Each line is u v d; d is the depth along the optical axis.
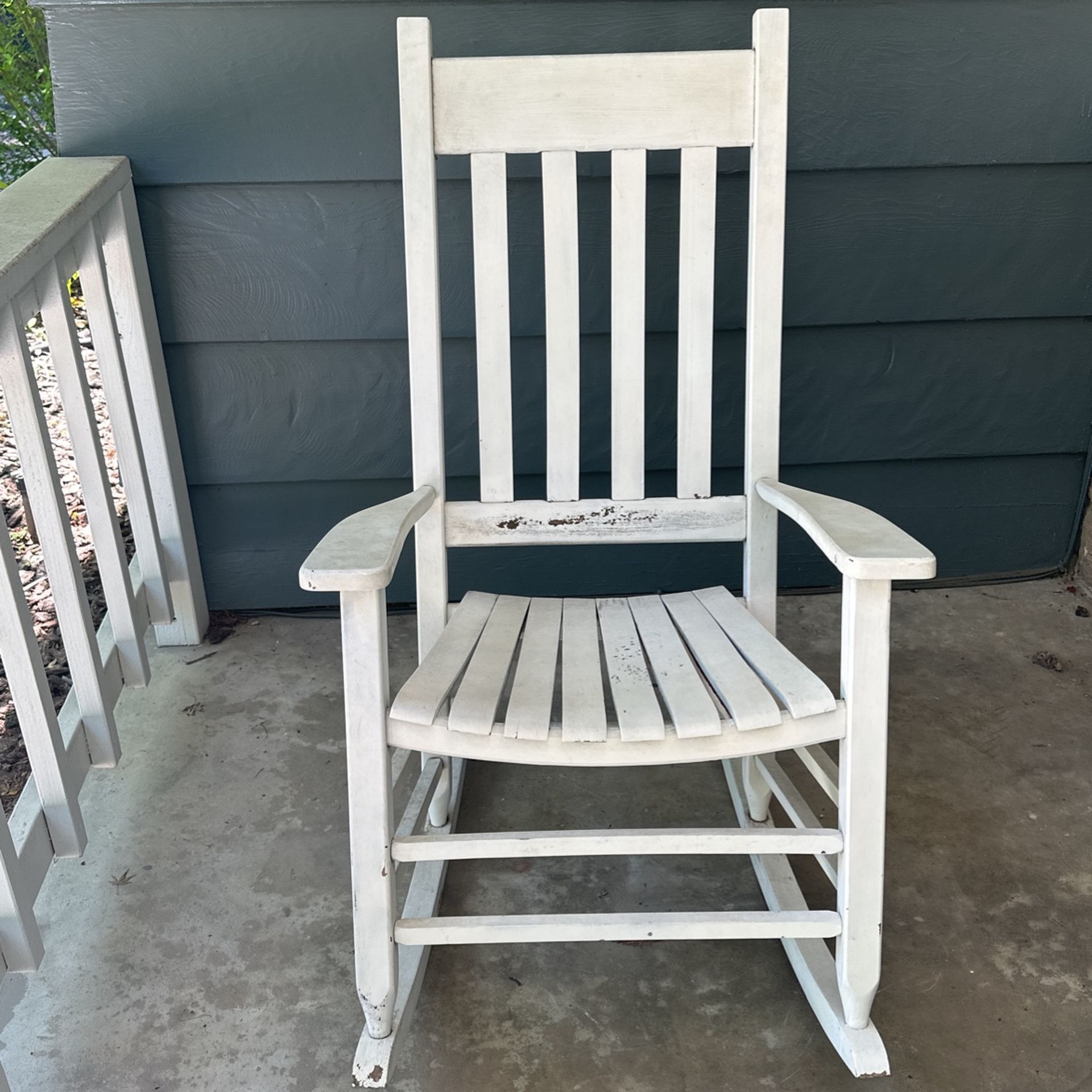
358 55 1.85
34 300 1.49
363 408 2.10
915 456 2.21
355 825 1.18
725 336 2.10
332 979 1.41
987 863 1.59
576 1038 1.32
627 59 1.46
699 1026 1.34
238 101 1.87
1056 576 2.35
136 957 1.44
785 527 2.27
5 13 2.63
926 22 1.88
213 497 2.16
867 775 1.18
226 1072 1.28
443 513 1.52
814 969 1.35
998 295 2.09
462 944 1.41
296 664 2.10
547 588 2.28
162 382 2.00
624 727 1.13
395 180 1.94
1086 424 2.21
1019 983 1.39
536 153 1.67
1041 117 1.96
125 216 1.84
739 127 1.47
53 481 1.45
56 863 1.61
